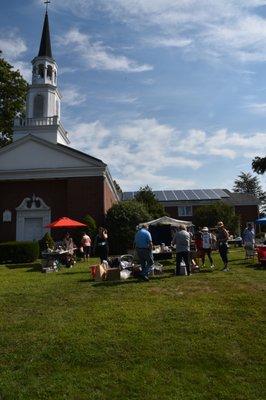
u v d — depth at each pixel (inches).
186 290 489.7
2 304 453.4
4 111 1653.5
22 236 1354.6
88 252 1055.6
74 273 716.0
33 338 345.1
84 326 366.0
